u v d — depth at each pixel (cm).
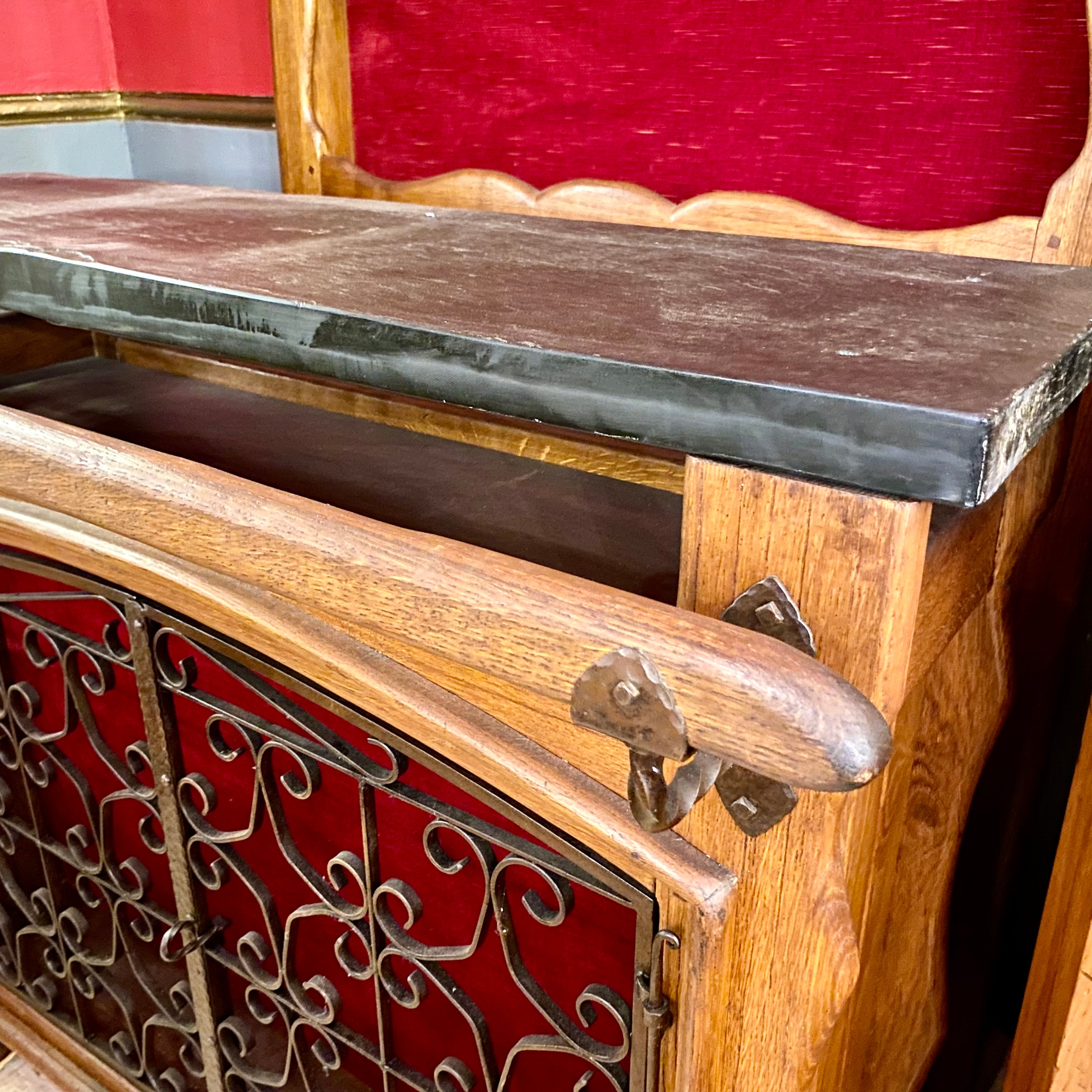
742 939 52
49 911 103
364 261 62
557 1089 76
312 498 74
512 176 100
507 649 44
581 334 45
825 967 50
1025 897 106
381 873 79
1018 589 73
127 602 73
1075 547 81
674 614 41
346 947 77
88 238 68
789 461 39
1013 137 74
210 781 86
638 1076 59
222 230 72
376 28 104
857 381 38
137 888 106
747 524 43
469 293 54
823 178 83
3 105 133
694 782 45
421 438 89
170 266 58
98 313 60
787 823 48
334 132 110
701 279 58
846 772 36
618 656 41
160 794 81
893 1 76
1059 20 70
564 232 75
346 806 79
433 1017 82
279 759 82
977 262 64
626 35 89
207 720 79
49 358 112
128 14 138
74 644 83
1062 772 100
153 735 78
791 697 37
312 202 90
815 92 81
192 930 86
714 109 87
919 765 65
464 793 69
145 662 75
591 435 81
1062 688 96
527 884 69
